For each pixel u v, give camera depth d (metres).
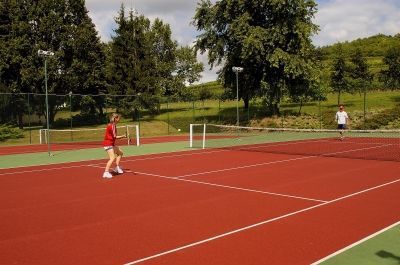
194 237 6.71
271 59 37.09
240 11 40.12
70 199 9.89
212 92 67.69
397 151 19.45
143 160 17.50
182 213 8.31
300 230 7.00
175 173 13.64
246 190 10.56
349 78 46.53
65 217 8.20
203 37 43.06
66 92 42.28
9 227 7.55
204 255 5.86
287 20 38.03
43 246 6.42
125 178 12.84
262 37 37.66
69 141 31.41
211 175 13.09
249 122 40.84
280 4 36.84
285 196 9.77
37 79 40.09
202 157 18.22
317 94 39.81
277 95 39.88
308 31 37.84
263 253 5.89
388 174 12.72
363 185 10.98
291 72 37.31
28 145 28.02
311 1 38.66
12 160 18.75
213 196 9.91
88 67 43.59
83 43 42.84
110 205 9.16
